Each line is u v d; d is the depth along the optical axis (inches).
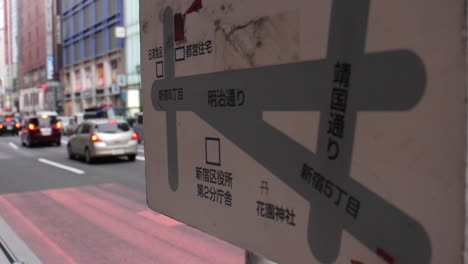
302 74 40.9
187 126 59.9
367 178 35.0
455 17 28.9
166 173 66.0
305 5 40.3
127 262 187.6
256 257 57.4
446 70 29.4
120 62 1815.9
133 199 323.3
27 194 356.5
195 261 188.1
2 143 1063.6
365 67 34.7
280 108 43.8
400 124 32.3
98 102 2070.6
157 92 66.8
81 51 2281.0
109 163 572.7
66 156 700.0
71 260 190.1
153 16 66.6
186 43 58.7
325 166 39.0
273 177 45.4
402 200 32.5
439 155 29.9
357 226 36.1
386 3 33.1
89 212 282.5
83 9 2217.0
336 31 37.2
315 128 39.8
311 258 41.0
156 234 228.2
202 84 55.9
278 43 43.6
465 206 28.5
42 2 2933.1
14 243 215.0
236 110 50.4
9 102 4480.8
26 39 3415.4
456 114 28.9
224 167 53.1
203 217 57.5
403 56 32.0
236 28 49.5
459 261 28.9
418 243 31.5
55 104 2691.9
